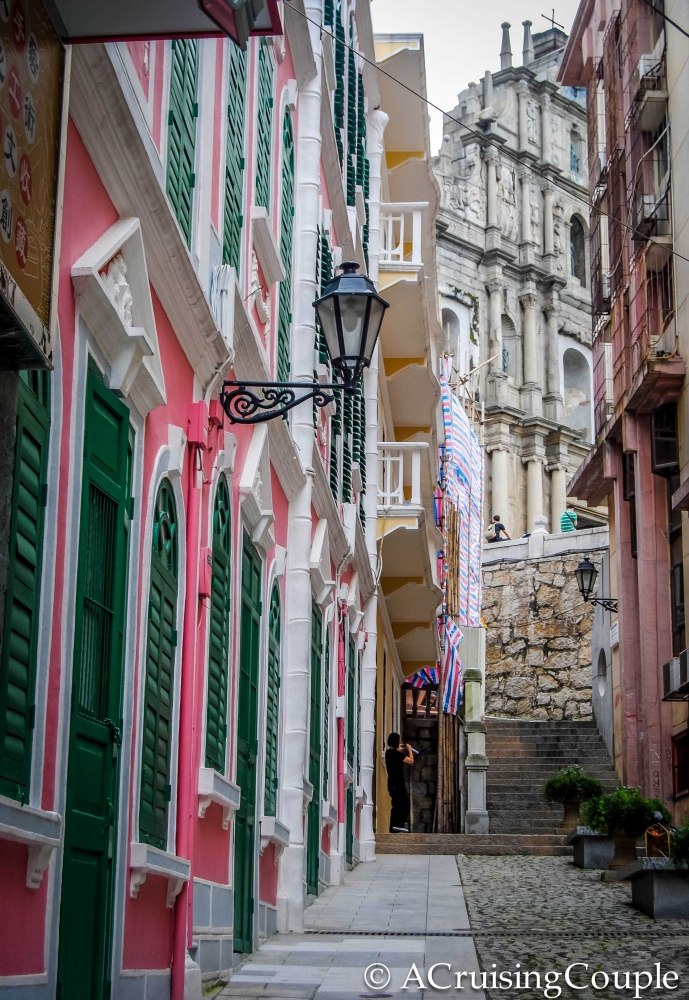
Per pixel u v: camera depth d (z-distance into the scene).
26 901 4.94
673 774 20.36
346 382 8.33
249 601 10.23
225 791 8.55
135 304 6.65
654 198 21.53
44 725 5.14
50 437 5.29
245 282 10.08
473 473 30.69
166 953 7.23
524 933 11.17
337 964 9.49
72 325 5.66
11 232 4.42
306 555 12.68
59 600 5.37
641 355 21.16
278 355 11.84
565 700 34.44
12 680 4.80
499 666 35.69
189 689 7.68
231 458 9.00
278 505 12.15
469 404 46.72
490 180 51.56
